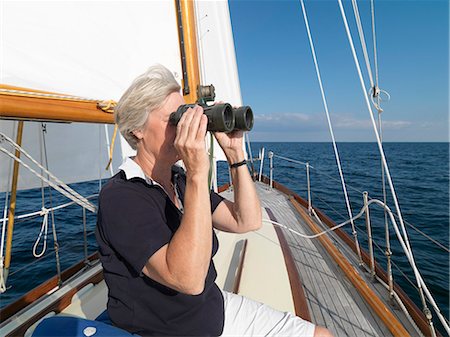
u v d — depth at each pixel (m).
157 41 1.77
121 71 1.57
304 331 1.10
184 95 1.95
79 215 5.79
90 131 2.68
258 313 1.18
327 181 12.19
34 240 4.35
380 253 4.51
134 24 1.63
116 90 1.54
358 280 1.92
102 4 1.47
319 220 3.08
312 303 1.77
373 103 1.67
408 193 10.30
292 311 1.61
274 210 3.71
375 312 1.67
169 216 0.92
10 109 0.96
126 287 0.88
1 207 4.92
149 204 0.86
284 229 2.95
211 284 1.03
